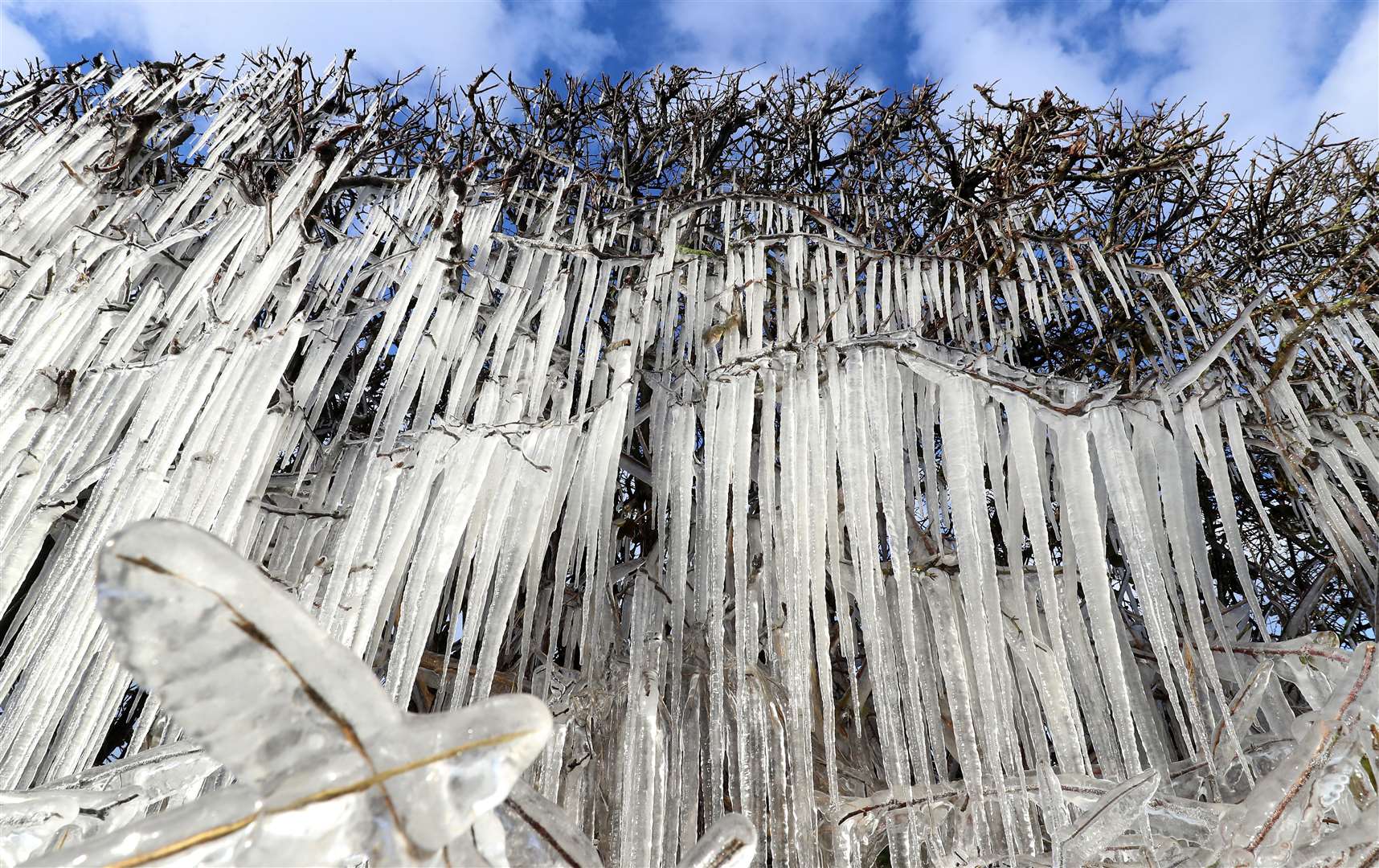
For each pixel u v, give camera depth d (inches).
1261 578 209.5
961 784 93.1
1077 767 96.1
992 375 122.6
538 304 147.4
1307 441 150.9
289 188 158.1
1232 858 64.4
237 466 108.3
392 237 159.5
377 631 102.5
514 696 24.0
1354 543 143.6
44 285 134.8
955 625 116.7
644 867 83.5
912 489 135.7
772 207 181.0
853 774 121.9
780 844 95.2
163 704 21.0
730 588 135.0
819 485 112.7
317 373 133.9
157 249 144.2
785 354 127.9
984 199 211.0
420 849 22.0
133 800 50.9
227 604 21.2
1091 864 76.5
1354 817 77.9
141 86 188.9
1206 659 102.6
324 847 21.5
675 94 272.7
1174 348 198.2
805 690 99.4
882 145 251.1
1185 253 201.6
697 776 104.3
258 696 21.8
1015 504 116.3
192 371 114.4
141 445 109.1
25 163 162.7
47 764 90.0
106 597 20.2
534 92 243.8
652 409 141.5
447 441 112.3
